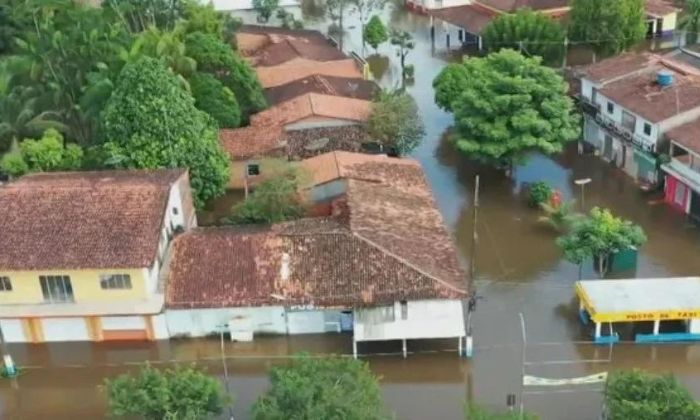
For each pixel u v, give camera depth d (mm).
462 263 54750
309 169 57938
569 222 56031
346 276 46344
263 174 59594
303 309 45625
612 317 44656
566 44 81438
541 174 65875
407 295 45250
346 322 47031
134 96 55125
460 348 45375
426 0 107000
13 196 48906
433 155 69562
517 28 80812
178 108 55531
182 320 46812
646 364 44812
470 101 62094
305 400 34531
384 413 38500
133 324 47062
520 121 60062
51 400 44281
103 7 78125
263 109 69875
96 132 60594
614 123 64375
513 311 49469
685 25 89562
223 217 58906
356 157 59500
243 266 47375
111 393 36969
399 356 45781
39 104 63031
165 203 48250
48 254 45500
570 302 50125
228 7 102938
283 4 104625
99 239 46156
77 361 46688
